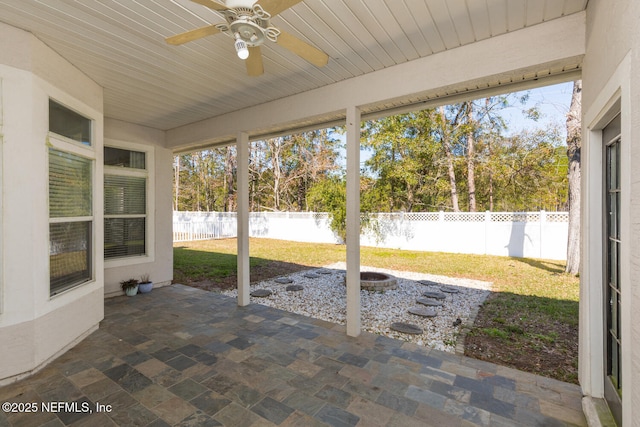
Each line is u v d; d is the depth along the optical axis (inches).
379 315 171.6
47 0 88.2
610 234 84.1
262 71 108.3
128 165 213.8
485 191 513.7
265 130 196.7
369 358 119.3
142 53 119.8
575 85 269.4
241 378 104.3
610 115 75.3
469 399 92.8
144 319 161.9
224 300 197.9
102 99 150.7
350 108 140.6
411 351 125.7
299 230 542.9
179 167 815.7
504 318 165.6
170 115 195.9
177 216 637.9
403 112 157.9
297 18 95.7
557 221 337.7
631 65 54.3
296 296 209.9
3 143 100.9
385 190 478.6
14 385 99.7
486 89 133.3
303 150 664.4
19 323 103.5
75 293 130.0
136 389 97.7
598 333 88.1
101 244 148.9
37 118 109.6
